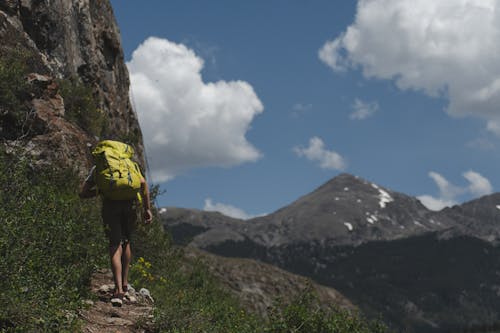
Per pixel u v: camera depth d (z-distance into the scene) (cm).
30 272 539
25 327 462
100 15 1728
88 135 1214
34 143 980
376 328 862
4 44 1137
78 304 555
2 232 551
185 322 627
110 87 1694
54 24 1398
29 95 1047
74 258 686
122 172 643
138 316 616
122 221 678
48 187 822
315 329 798
